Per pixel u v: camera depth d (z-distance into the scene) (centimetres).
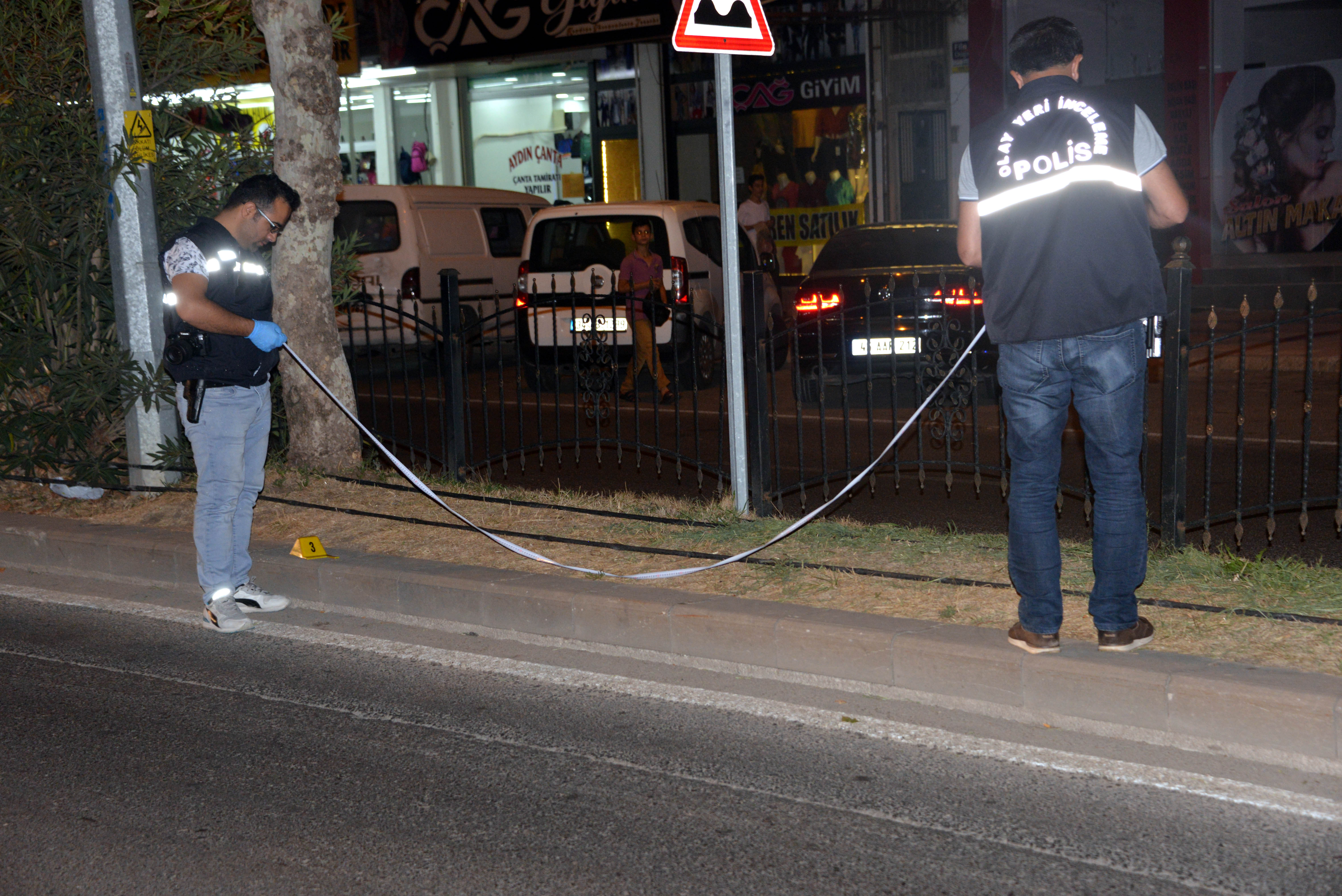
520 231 1741
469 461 825
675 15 1952
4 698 495
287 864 354
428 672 516
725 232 649
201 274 544
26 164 766
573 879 341
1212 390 575
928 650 460
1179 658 435
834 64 2128
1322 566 572
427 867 350
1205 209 1827
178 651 552
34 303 809
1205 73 1795
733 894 330
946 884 332
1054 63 428
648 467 971
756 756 419
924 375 649
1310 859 338
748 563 580
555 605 546
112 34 741
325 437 807
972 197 442
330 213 794
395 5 2216
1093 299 420
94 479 781
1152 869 335
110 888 343
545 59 2406
